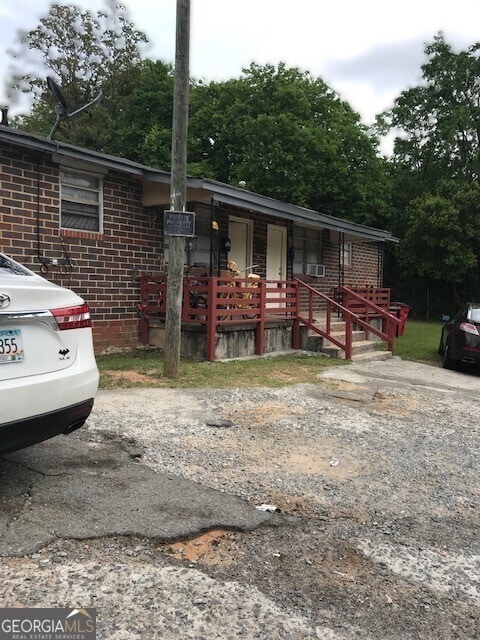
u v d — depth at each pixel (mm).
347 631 2352
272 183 21547
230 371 8164
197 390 6766
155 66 27234
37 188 8305
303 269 14523
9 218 7980
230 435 4996
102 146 26828
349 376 8516
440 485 4102
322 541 3133
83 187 9008
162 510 3316
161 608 2414
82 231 8984
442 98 28984
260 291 10000
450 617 2504
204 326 9203
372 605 2553
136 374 7598
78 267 8938
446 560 3008
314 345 11016
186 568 2750
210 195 9844
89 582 2564
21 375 3133
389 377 8805
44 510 3230
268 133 21281
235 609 2443
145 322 9969
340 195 23031
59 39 28938
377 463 4492
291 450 4684
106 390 6559
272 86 22859
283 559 2910
